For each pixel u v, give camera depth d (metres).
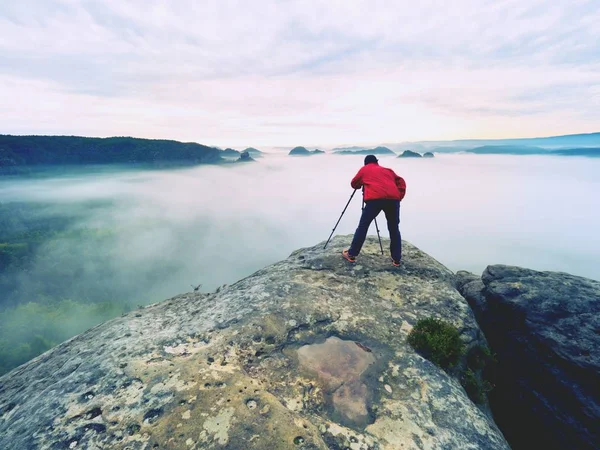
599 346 5.70
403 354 5.72
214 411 4.20
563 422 5.80
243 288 7.93
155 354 5.47
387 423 4.42
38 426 4.15
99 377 4.92
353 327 6.33
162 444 3.77
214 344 5.70
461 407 4.78
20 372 6.38
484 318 7.66
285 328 6.17
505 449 4.30
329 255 9.17
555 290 6.79
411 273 8.34
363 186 8.76
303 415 4.43
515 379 6.66
